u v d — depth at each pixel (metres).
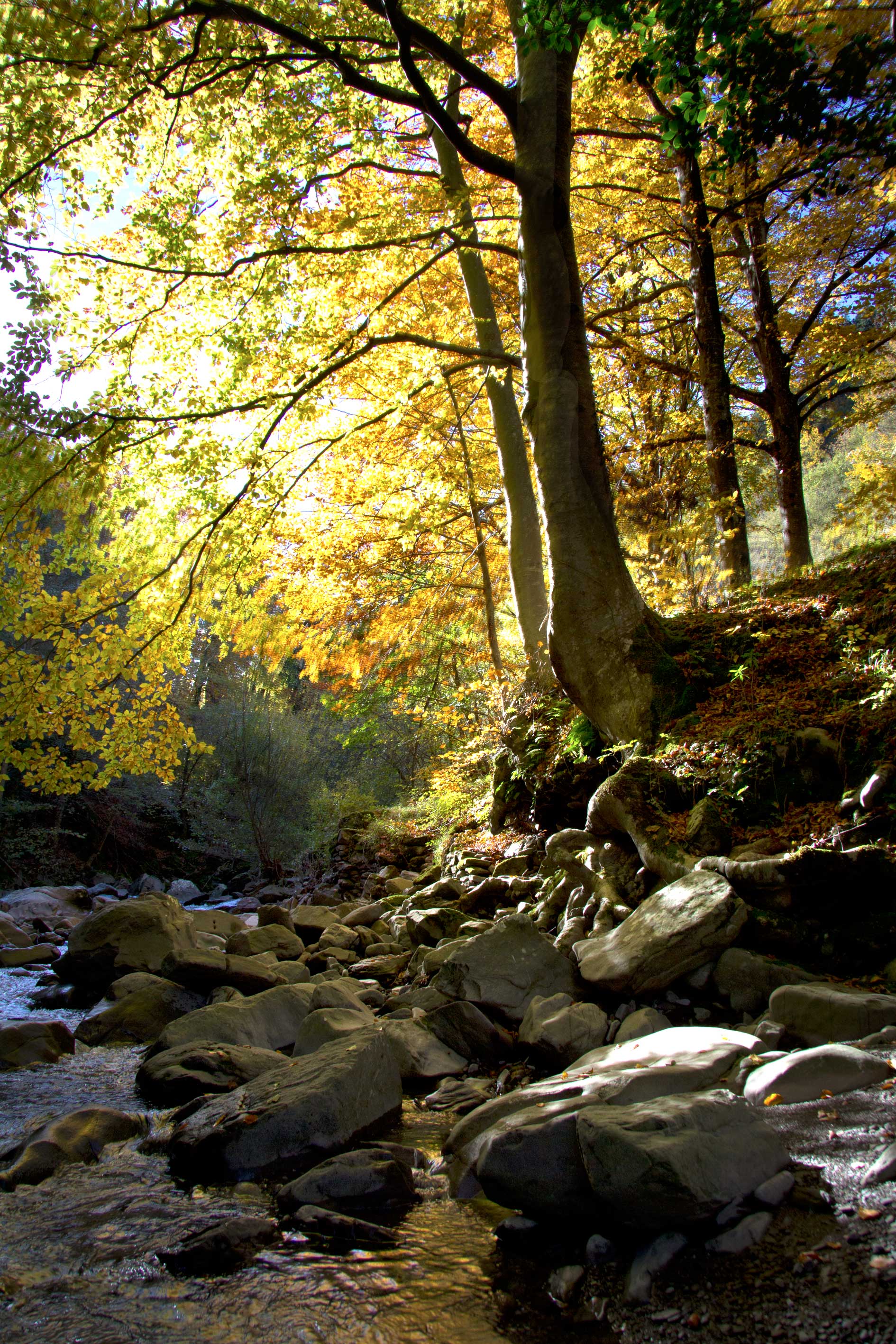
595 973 5.54
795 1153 3.23
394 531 16.58
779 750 6.66
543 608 12.83
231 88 9.82
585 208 15.02
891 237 14.41
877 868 5.20
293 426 12.21
